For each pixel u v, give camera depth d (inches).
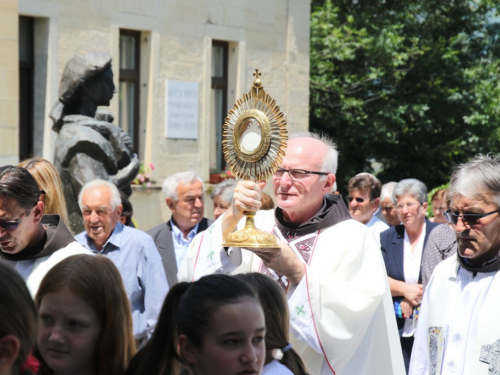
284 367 132.1
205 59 605.0
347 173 823.1
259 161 154.3
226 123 159.8
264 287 133.9
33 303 89.2
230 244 152.8
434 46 824.9
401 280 267.6
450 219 156.6
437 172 874.1
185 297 111.4
